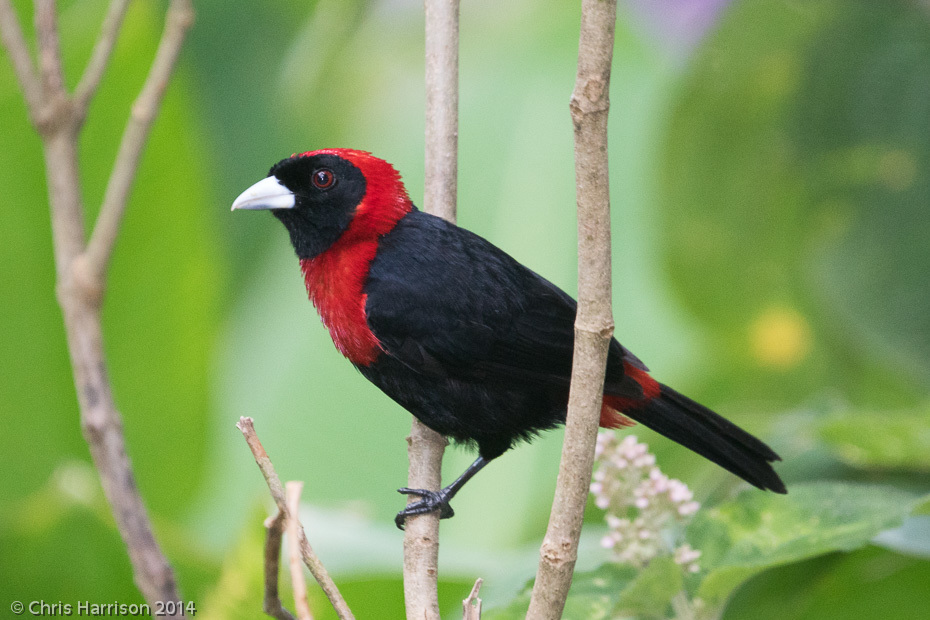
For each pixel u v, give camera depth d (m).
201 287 10.11
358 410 10.99
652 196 11.77
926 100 10.41
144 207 9.77
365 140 13.70
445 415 8.10
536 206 12.38
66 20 9.58
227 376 11.75
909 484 8.63
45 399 9.92
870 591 7.70
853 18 10.20
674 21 13.41
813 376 11.85
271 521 4.89
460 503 10.88
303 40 13.73
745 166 11.05
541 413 8.13
